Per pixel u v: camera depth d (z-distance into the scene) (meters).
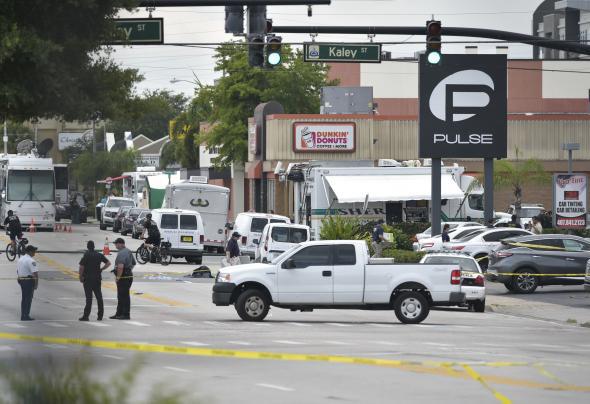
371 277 105.56
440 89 175.25
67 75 69.88
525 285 144.50
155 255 191.75
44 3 66.31
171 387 36.09
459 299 106.12
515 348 83.12
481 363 72.06
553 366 71.06
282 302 105.38
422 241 172.25
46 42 65.81
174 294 137.25
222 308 119.69
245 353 76.12
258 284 105.38
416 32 115.56
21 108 69.81
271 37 108.19
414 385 61.12
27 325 97.44
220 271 106.31
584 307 127.50
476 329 101.12
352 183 197.50
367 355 76.25
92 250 102.81
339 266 105.50
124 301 104.62
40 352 75.12
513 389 60.12
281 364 70.31
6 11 65.56
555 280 144.50
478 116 176.00
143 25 105.94
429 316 117.81
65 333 90.62
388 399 55.81
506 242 146.62
